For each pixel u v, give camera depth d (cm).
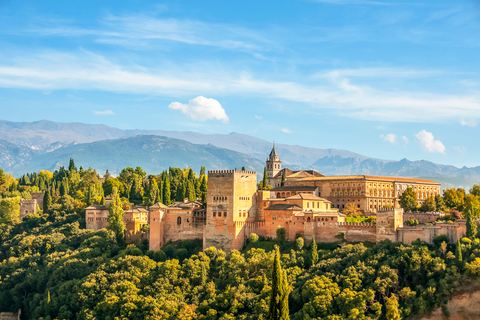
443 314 18312
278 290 13338
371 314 18088
